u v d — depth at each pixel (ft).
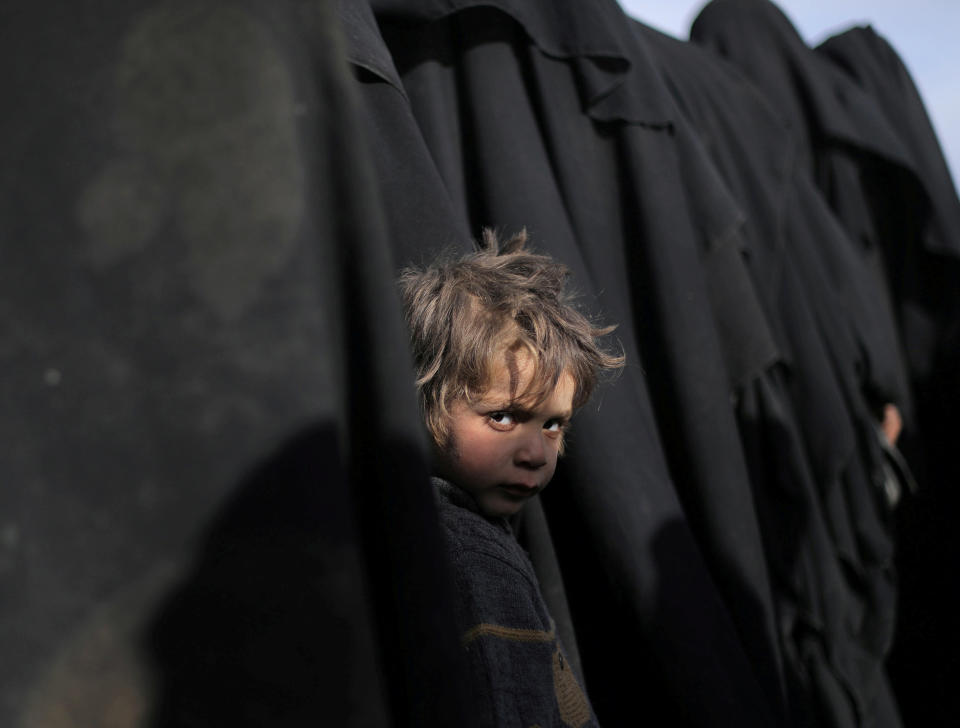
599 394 4.41
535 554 4.10
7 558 1.37
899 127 8.28
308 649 1.42
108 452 1.39
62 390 1.40
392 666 1.64
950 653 8.09
